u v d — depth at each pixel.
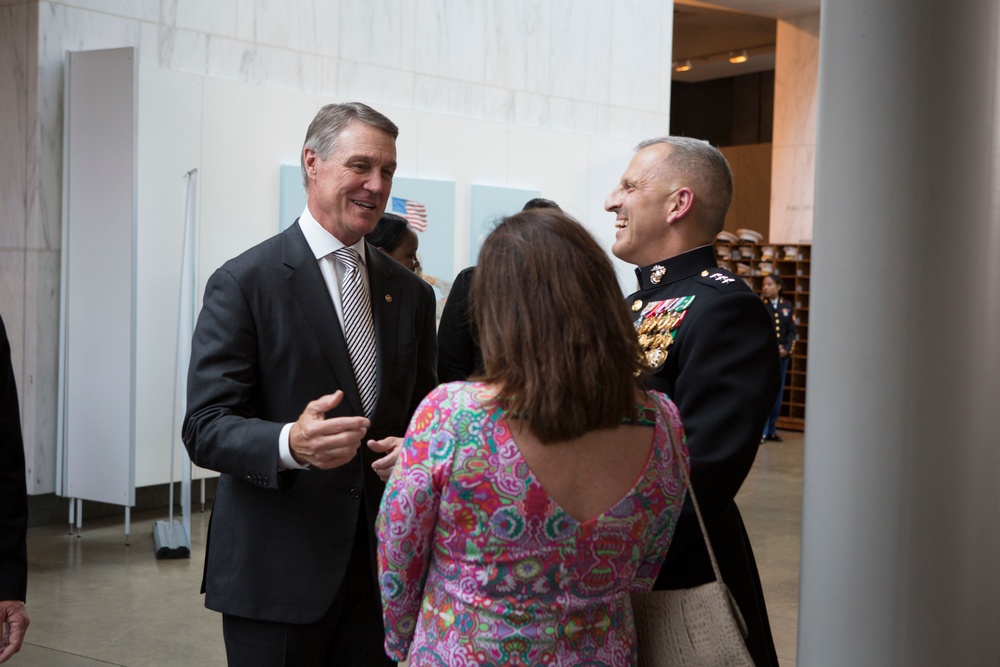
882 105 2.14
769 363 2.15
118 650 4.75
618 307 1.63
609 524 1.59
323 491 2.32
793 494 9.03
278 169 7.84
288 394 2.36
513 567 1.56
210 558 2.38
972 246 2.16
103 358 6.70
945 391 2.14
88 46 7.06
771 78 19.08
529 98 9.78
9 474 2.06
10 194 7.02
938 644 2.16
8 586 2.05
